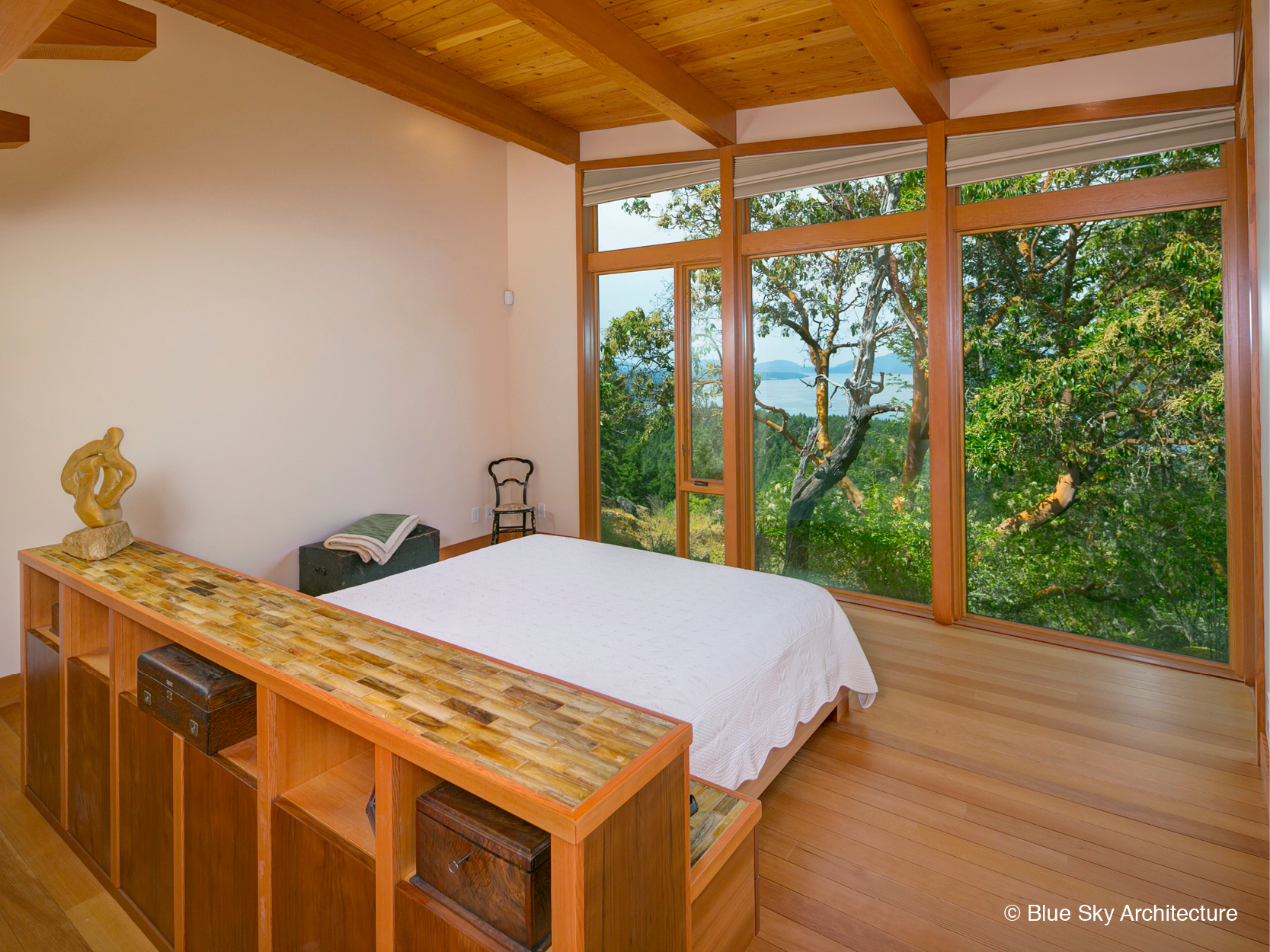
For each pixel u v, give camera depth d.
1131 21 3.07
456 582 2.92
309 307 4.25
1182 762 2.54
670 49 3.58
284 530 4.19
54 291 3.18
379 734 1.21
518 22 3.45
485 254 5.43
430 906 1.15
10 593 3.10
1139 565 3.50
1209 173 3.18
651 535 5.16
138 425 3.50
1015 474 3.82
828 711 2.77
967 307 3.89
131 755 1.82
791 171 4.31
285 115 4.07
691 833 1.56
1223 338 3.22
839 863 2.04
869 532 4.32
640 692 1.91
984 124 3.69
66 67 3.17
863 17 2.73
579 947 0.98
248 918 1.50
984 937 1.76
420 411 4.98
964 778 2.46
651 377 5.05
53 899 1.91
